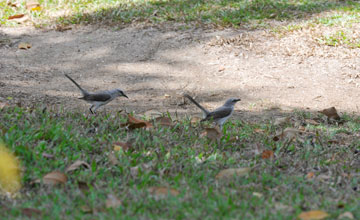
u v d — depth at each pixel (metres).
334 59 18.36
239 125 12.82
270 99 15.58
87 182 8.30
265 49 18.95
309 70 17.70
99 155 9.54
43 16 21.72
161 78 17.08
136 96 15.68
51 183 8.22
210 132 10.84
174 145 10.41
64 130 10.56
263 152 9.95
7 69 17.27
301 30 20.23
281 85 16.69
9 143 9.14
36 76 16.88
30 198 7.86
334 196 8.25
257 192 8.27
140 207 7.47
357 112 14.66
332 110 13.62
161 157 9.53
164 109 14.44
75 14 21.80
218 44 19.22
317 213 7.22
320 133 12.19
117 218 6.99
